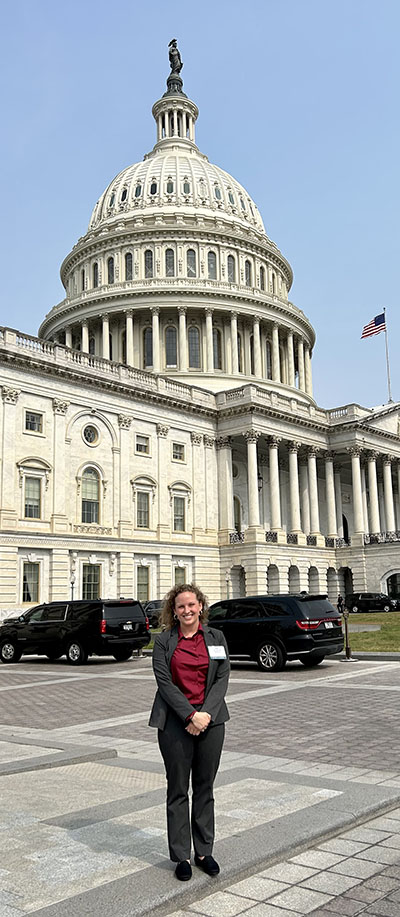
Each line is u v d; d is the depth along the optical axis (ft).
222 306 285.43
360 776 33.50
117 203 322.34
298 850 23.94
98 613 98.37
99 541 183.93
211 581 217.15
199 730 21.30
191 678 22.13
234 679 74.59
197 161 337.72
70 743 43.96
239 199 333.21
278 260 332.80
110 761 38.24
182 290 280.51
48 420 177.78
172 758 21.63
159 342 282.15
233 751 40.11
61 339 304.50
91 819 26.71
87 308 289.94
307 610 81.30
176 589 22.84
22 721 53.47
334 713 51.75
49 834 24.98
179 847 21.25
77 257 319.47
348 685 66.08
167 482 209.15
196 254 300.61
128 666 93.86
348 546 246.06
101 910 19.02
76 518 181.78
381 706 53.98
